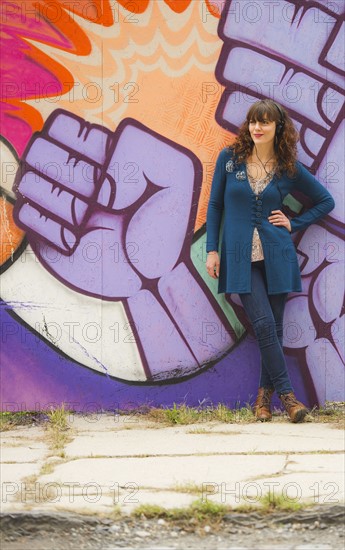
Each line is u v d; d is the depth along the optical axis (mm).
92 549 3629
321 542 3672
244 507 3854
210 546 3629
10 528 3781
